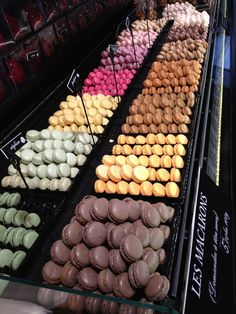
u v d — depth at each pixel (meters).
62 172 0.86
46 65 1.48
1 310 0.46
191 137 0.92
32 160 0.92
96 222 0.60
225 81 1.42
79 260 0.56
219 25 1.77
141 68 1.35
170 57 1.38
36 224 0.76
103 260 0.55
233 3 2.17
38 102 1.26
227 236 0.72
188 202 0.72
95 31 1.98
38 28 1.43
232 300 0.61
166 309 0.45
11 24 1.26
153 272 0.54
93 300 0.47
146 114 1.03
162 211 0.66
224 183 0.92
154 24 1.83
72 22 1.72
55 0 1.56
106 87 1.31
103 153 0.92
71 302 0.46
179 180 0.79
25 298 0.48
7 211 0.78
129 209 0.63
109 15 2.20
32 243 0.70
